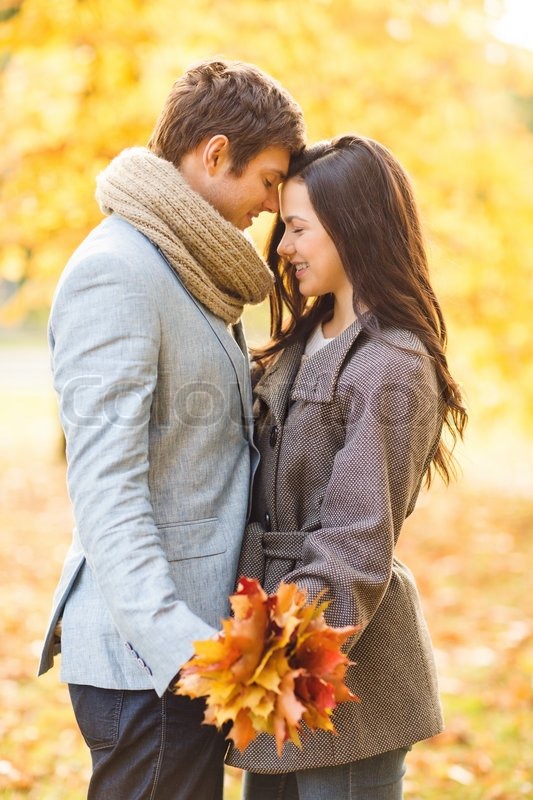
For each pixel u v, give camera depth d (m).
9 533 8.23
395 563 2.29
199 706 2.01
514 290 6.56
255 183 2.19
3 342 37.16
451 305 6.52
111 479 1.80
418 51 6.11
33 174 6.09
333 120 5.70
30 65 5.90
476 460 13.19
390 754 2.15
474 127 6.31
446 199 6.25
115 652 1.99
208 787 2.07
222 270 2.12
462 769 3.68
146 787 1.99
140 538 1.78
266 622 1.63
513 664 4.93
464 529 8.75
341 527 1.94
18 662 4.89
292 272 2.44
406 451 2.00
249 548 2.14
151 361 1.91
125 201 2.05
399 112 6.01
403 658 2.15
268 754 2.05
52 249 6.66
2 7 5.42
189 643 1.72
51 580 6.77
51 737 3.98
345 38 5.89
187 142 2.16
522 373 6.74
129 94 5.80
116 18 5.50
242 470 2.19
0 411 18.09
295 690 1.62
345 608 1.88
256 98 2.15
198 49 5.52
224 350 2.12
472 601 6.32
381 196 2.18
